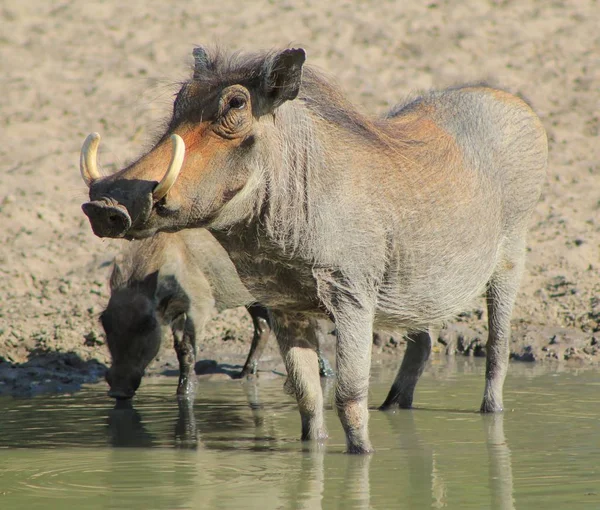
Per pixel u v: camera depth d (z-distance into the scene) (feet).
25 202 158.51
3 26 238.68
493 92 85.20
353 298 66.08
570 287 130.31
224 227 62.23
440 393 93.20
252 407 89.20
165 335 100.17
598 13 240.12
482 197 77.15
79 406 90.48
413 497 56.44
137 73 212.02
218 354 117.29
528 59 216.95
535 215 154.30
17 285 133.80
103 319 97.71
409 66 214.69
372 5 249.14
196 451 69.87
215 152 59.41
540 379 98.78
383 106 194.70
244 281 67.36
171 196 56.95
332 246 64.80
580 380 97.81
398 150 71.36
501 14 241.14
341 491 57.98
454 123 79.56
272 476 61.87
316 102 67.31
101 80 209.67
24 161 174.60
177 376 108.58
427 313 73.00
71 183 166.20
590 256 139.13
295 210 63.52
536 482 59.26
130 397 93.61
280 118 63.10
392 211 67.77
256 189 61.87
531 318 122.52
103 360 112.88
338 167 65.57
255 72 61.36
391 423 79.41
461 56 219.20
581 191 162.81
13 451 70.59
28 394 97.45
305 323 71.31
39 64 218.79
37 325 120.26
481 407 84.48
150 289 99.09
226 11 246.88
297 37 228.43
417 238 69.72
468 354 117.29
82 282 134.00
